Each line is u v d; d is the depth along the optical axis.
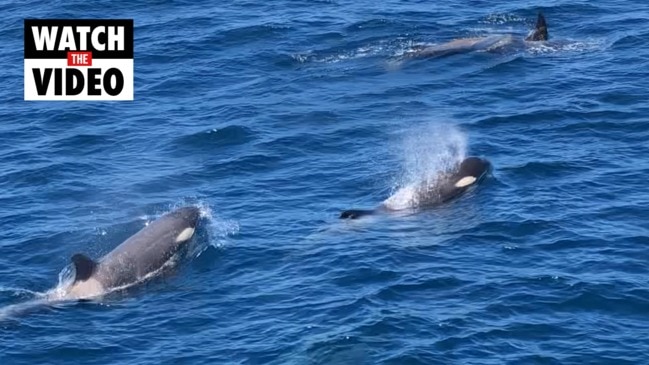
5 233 127.25
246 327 105.94
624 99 153.50
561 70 165.12
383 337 102.31
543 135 144.50
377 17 188.88
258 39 182.25
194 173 140.50
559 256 115.31
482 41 176.38
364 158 141.50
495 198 128.00
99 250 123.81
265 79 169.12
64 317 109.44
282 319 106.56
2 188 139.00
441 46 175.50
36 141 152.88
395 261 115.31
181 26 188.62
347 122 152.75
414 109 155.62
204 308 109.88
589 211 124.06
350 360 99.50
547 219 122.56
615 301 106.94
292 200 131.50
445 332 102.75
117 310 110.50
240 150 145.62
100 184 139.00
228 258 118.62
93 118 159.00
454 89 161.50
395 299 108.44
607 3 190.50
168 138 151.00
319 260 116.75
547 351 100.12
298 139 147.75
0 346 104.50
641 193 127.56
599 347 100.50
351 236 121.38
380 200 130.62
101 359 102.56
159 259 118.06
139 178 140.12
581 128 145.62
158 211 131.88
